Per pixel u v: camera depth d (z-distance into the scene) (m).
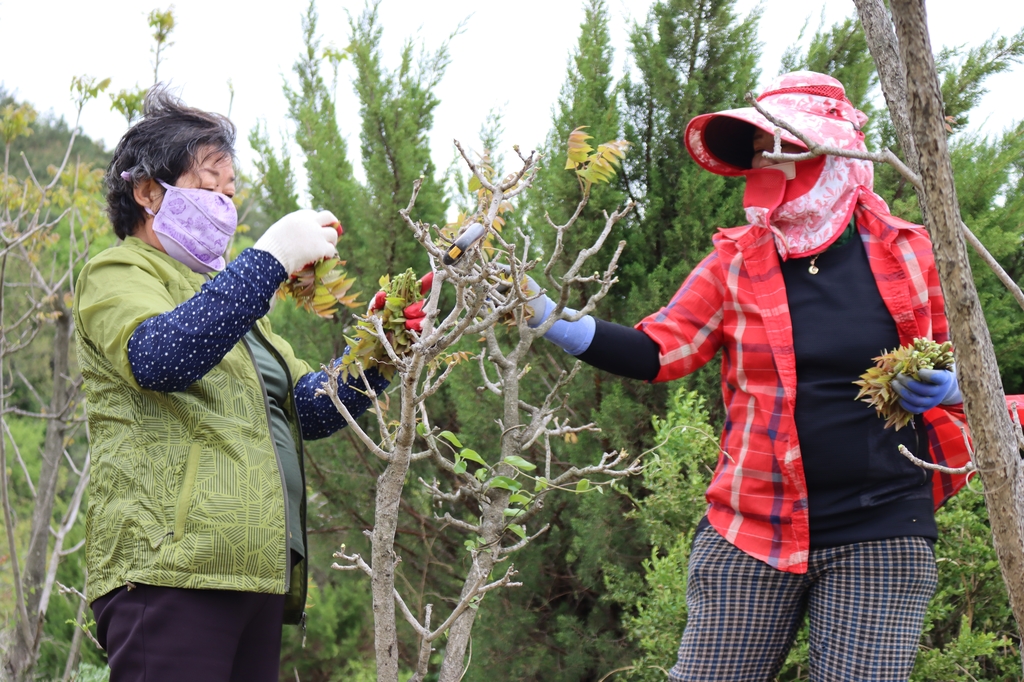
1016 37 3.16
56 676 4.93
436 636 1.56
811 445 1.91
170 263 1.78
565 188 3.30
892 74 1.37
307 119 4.09
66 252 6.66
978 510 2.58
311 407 2.03
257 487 1.62
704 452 2.75
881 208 2.08
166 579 1.52
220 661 1.56
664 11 3.36
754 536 1.95
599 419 3.21
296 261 1.59
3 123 4.27
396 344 1.65
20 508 6.71
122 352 1.55
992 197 3.21
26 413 4.24
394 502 1.48
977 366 1.13
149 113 1.85
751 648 1.92
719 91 3.38
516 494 1.74
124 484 1.58
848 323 1.96
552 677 3.56
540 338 3.41
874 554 1.86
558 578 3.64
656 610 2.64
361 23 3.99
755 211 2.02
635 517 2.91
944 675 2.41
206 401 1.64
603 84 3.42
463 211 3.57
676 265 3.30
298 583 1.87
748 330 2.04
